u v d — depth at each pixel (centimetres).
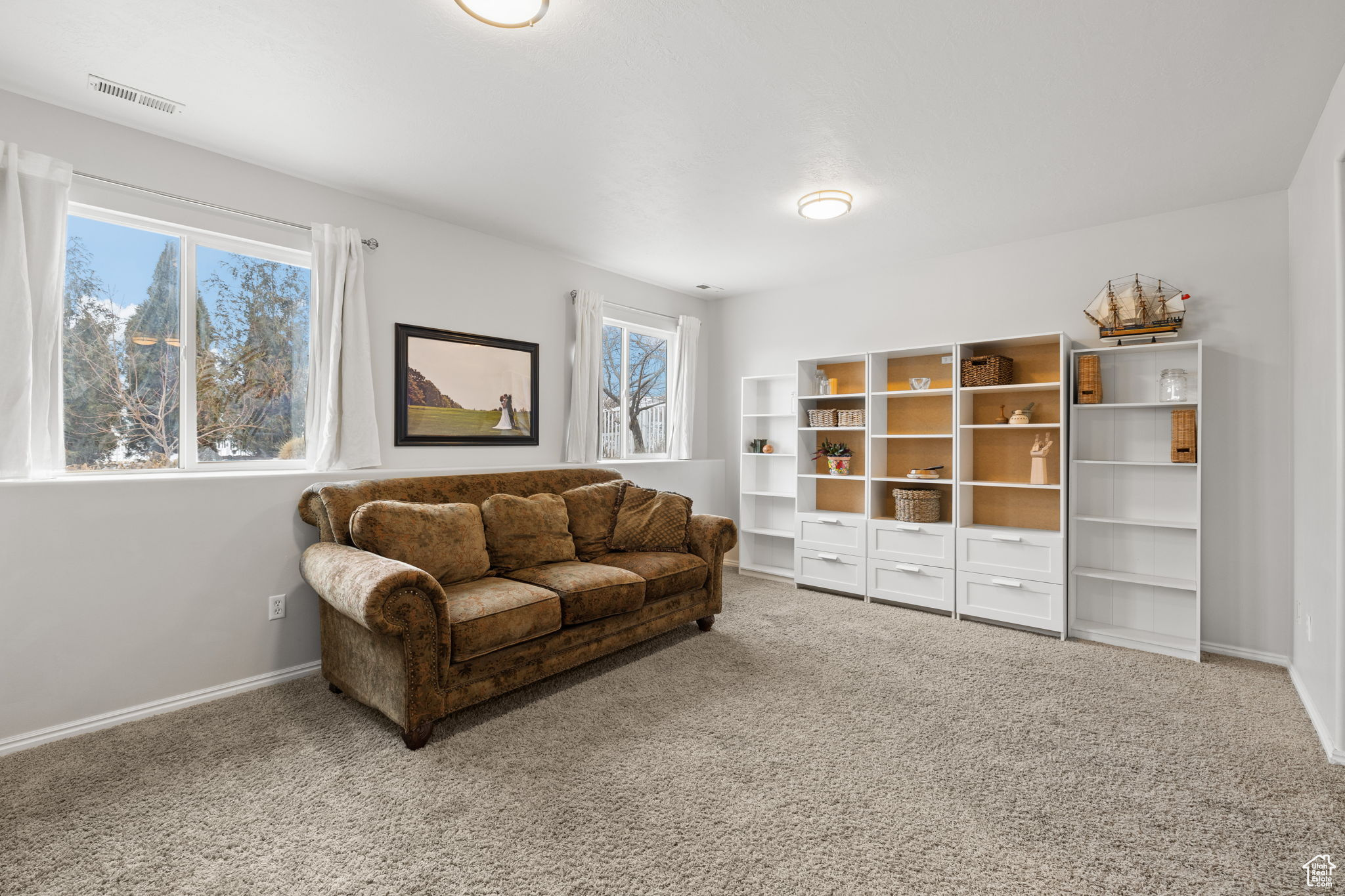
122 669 244
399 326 354
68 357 254
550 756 218
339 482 294
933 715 253
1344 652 214
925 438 458
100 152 254
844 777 205
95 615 238
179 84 232
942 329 450
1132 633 354
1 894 150
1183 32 199
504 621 248
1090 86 231
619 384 518
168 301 280
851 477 458
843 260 459
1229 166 298
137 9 190
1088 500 380
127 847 168
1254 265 333
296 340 321
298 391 321
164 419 279
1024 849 168
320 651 299
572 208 358
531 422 429
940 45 207
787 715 252
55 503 229
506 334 412
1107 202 344
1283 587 322
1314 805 191
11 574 220
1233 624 336
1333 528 233
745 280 520
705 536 366
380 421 347
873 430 447
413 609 219
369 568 227
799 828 177
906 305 468
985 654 330
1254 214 333
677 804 189
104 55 214
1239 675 302
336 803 189
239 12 192
